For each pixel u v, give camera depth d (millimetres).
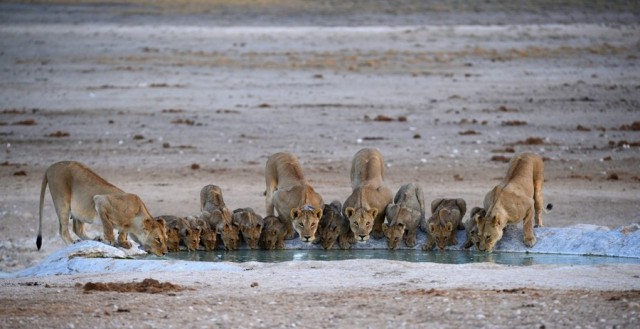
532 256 17594
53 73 52281
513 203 17875
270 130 36125
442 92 45688
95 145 33375
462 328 11664
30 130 36125
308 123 37562
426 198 24828
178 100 43406
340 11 92125
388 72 52562
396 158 30812
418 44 64812
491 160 30453
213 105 42062
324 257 17875
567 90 45906
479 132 35438
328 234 18594
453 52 60312
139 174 28703
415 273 14945
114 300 13281
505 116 39062
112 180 27828
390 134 35219
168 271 15617
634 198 24719
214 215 18750
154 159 31000
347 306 12750
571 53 59531
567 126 36750
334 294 13461
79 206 18484
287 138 34562
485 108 41062
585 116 39000
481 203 24016
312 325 11891
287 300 13148
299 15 89000
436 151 31984
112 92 45750
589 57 57969
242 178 28047
